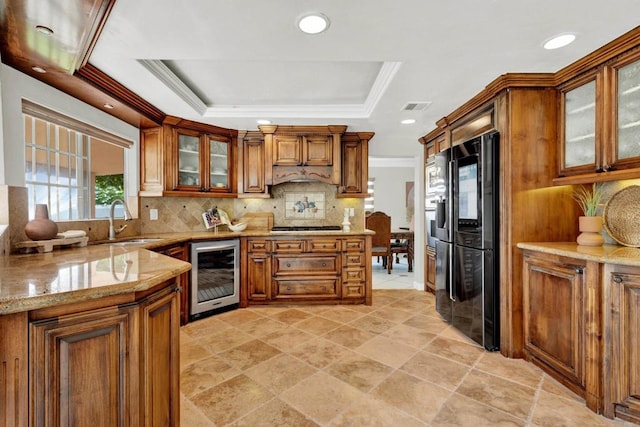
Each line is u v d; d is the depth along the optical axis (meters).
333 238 3.62
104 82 2.33
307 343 2.63
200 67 2.44
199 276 3.22
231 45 1.86
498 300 2.46
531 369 2.20
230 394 1.90
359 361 2.31
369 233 3.64
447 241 3.04
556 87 2.34
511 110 2.35
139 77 2.32
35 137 2.31
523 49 1.93
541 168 2.37
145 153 3.34
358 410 1.75
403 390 1.94
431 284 4.12
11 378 0.93
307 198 4.32
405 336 2.77
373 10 1.54
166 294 1.36
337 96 3.07
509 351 2.36
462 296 2.78
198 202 3.93
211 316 3.29
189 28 1.68
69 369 1.02
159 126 3.27
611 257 1.69
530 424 1.63
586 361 1.79
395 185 8.23
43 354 0.97
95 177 2.91
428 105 2.97
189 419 1.67
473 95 2.71
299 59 2.04
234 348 2.53
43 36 1.59
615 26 1.68
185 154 3.53
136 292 1.19
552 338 2.07
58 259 1.62
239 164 3.90
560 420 1.66
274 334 2.82
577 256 1.84
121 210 3.24
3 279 1.15
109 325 1.10
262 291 3.60
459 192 2.83
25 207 1.95
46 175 2.41
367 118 3.39
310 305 3.65
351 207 4.36
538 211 2.37
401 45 1.87
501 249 2.43
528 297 2.29
